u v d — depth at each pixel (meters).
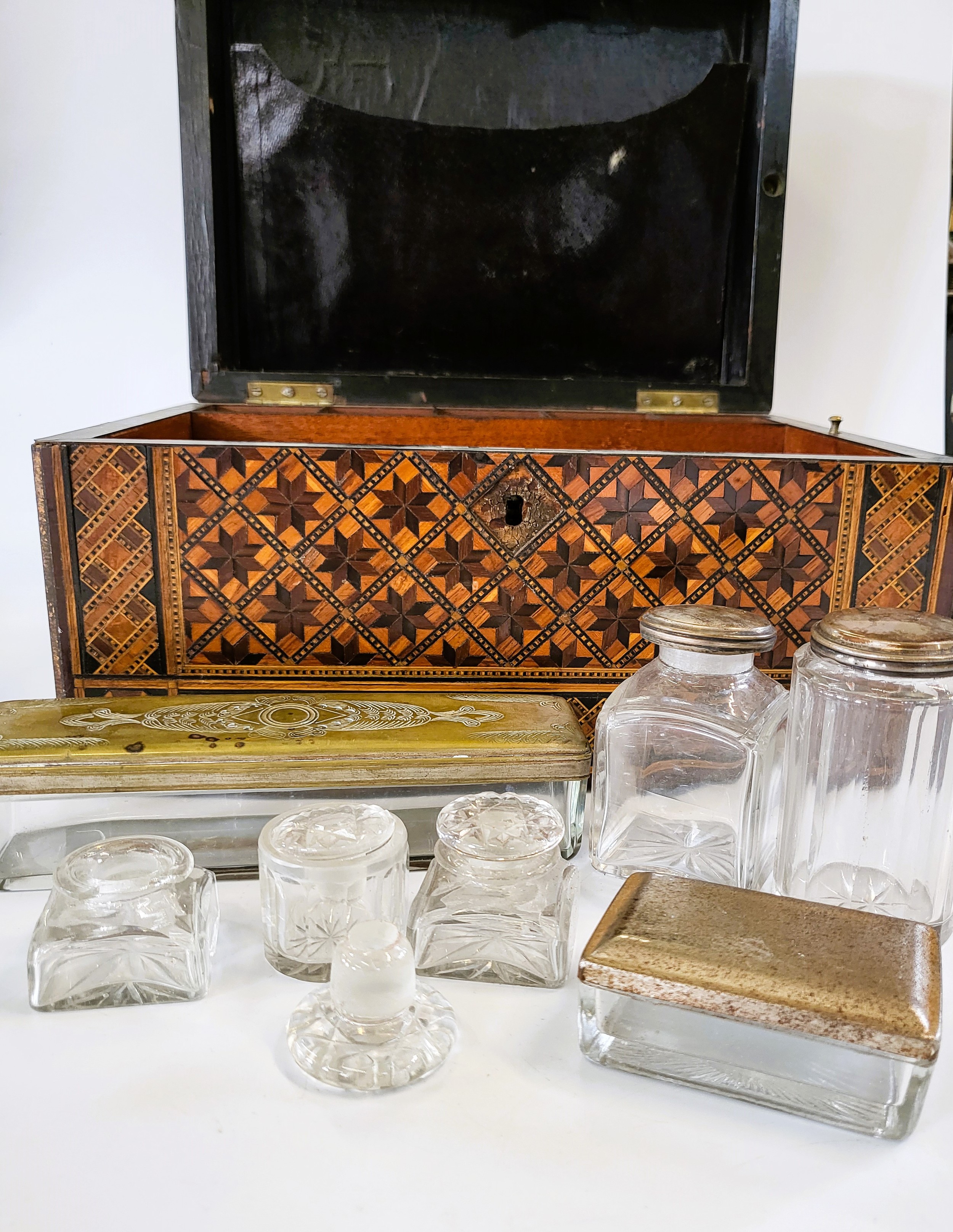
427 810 0.49
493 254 0.82
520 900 0.41
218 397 0.79
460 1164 0.31
